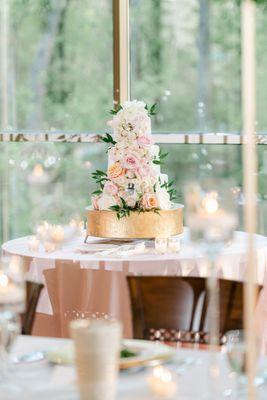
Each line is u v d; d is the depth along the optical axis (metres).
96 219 4.80
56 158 7.11
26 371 2.52
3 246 4.98
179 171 6.82
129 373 2.48
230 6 6.78
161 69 6.93
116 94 7.01
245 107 1.86
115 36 6.98
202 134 6.76
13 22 7.27
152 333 3.42
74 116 7.16
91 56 7.09
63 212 6.97
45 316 4.57
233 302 3.28
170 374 2.42
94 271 4.46
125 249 4.68
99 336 2.14
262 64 6.59
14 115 7.27
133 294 3.45
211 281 2.20
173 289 3.41
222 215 2.20
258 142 6.50
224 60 6.81
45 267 4.56
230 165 6.73
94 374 2.14
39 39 7.21
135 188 4.74
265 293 4.70
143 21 6.96
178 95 6.91
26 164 7.16
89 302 4.46
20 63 7.25
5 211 7.23
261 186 6.53
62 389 2.36
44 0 7.21
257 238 5.18
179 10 6.90
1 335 2.46
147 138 4.78
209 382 2.41
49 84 7.21
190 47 6.88
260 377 2.34
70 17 7.15
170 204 4.82
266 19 6.54
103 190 4.81
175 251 4.63
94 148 7.03
